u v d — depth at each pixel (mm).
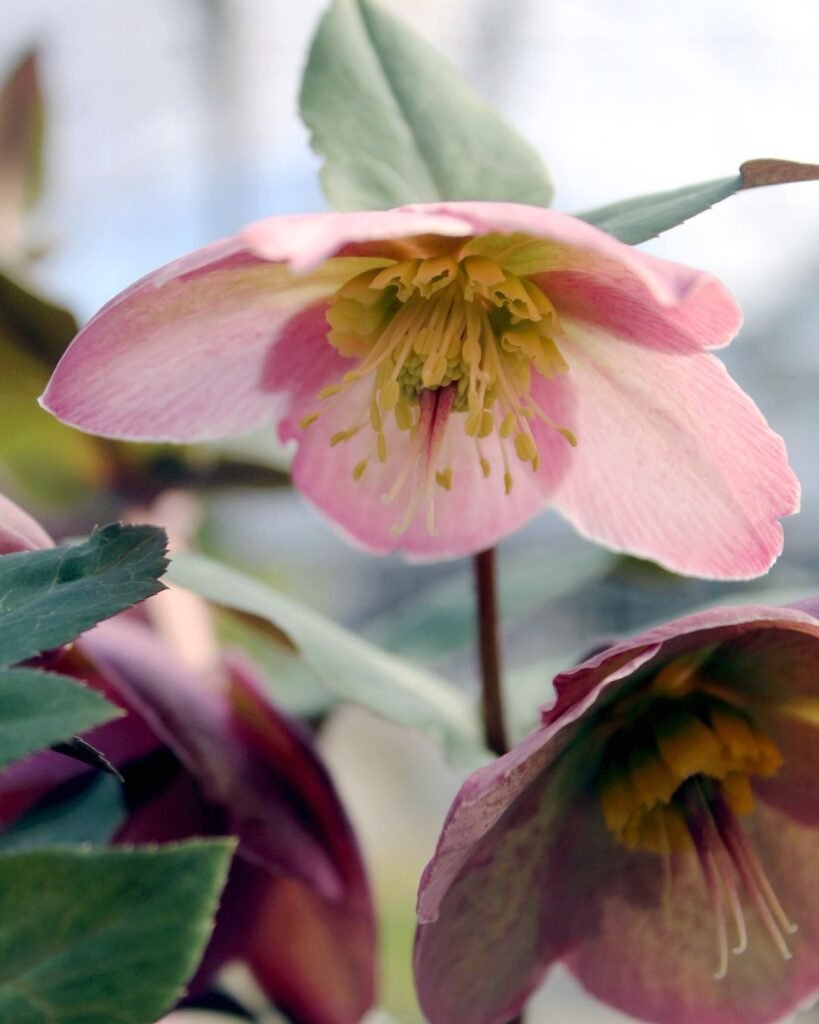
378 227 240
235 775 265
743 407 267
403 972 389
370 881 271
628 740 271
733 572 279
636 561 334
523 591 335
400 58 288
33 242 354
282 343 280
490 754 286
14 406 325
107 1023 203
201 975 274
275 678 315
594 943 271
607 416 282
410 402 282
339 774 488
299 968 278
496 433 289
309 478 290
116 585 235
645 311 268
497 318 280
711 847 268
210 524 389
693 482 279
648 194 273
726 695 271
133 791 264
